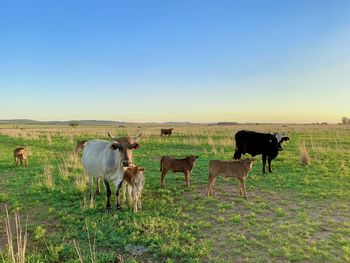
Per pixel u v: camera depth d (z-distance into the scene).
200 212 10.12
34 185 13.70
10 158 22.64
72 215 9.95
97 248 7.68
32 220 9.71
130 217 9.65
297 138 37.66
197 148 28.00
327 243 7.64
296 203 11.02
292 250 7.28
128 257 7.19
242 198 11.66
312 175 15.53
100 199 11.76
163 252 7.26
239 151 17.45
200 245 7.59
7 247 7.61
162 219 9.35
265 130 57.09
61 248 7.53
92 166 11.21
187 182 13.43
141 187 10.52
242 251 7.33
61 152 26.42
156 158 22.14
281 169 17.47
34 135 41.03
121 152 10.23
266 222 9.16
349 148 27.34
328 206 10.62
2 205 11.22
